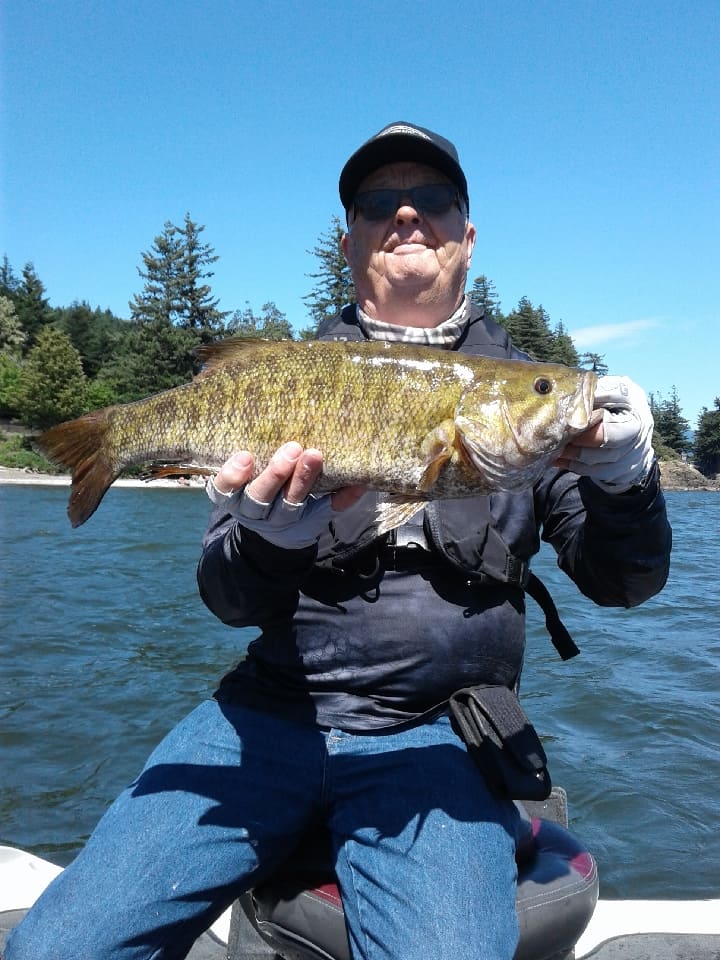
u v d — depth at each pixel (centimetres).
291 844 85
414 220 107
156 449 92
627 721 226
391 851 76
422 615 89
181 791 83
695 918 109
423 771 82
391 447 85
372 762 84
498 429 85
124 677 275
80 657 298
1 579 456
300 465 77
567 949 80
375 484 86
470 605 90
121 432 94
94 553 579
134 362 2272
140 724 231
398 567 90
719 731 218
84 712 239
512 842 80
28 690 258
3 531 698
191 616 371
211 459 89
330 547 89
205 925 79
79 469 96
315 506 82
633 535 88
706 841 159
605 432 82
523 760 83
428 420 85
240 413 87
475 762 83
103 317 3691
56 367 2059
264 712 91
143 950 74
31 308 3186
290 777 85
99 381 2408
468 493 89
